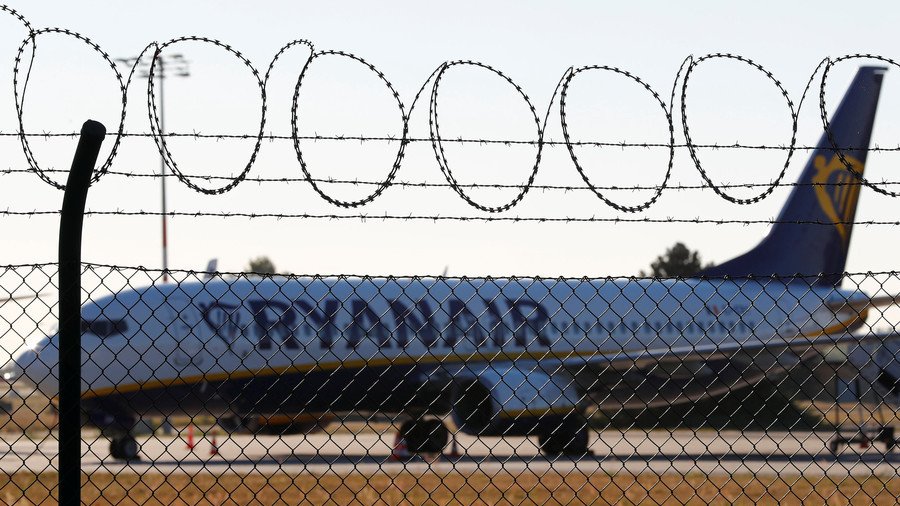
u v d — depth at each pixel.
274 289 96.38
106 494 63.06
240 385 93.44
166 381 91.50
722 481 73.38
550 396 101.50
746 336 116.25
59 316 21.80
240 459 101.75
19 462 92.44
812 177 122.44
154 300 92.69
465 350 101.25
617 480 74.31
